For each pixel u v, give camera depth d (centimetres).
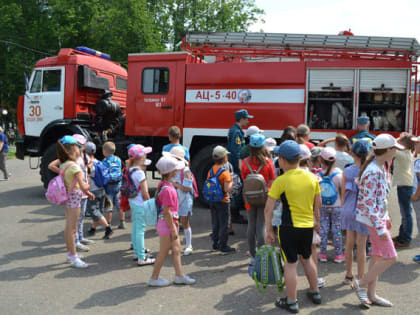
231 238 559
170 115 741
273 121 675
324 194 438
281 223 324
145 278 407
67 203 432
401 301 346
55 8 2597
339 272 423
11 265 445
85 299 354
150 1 2889
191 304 344
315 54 711
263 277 336
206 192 474
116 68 953
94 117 880
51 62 857
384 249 319
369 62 628
